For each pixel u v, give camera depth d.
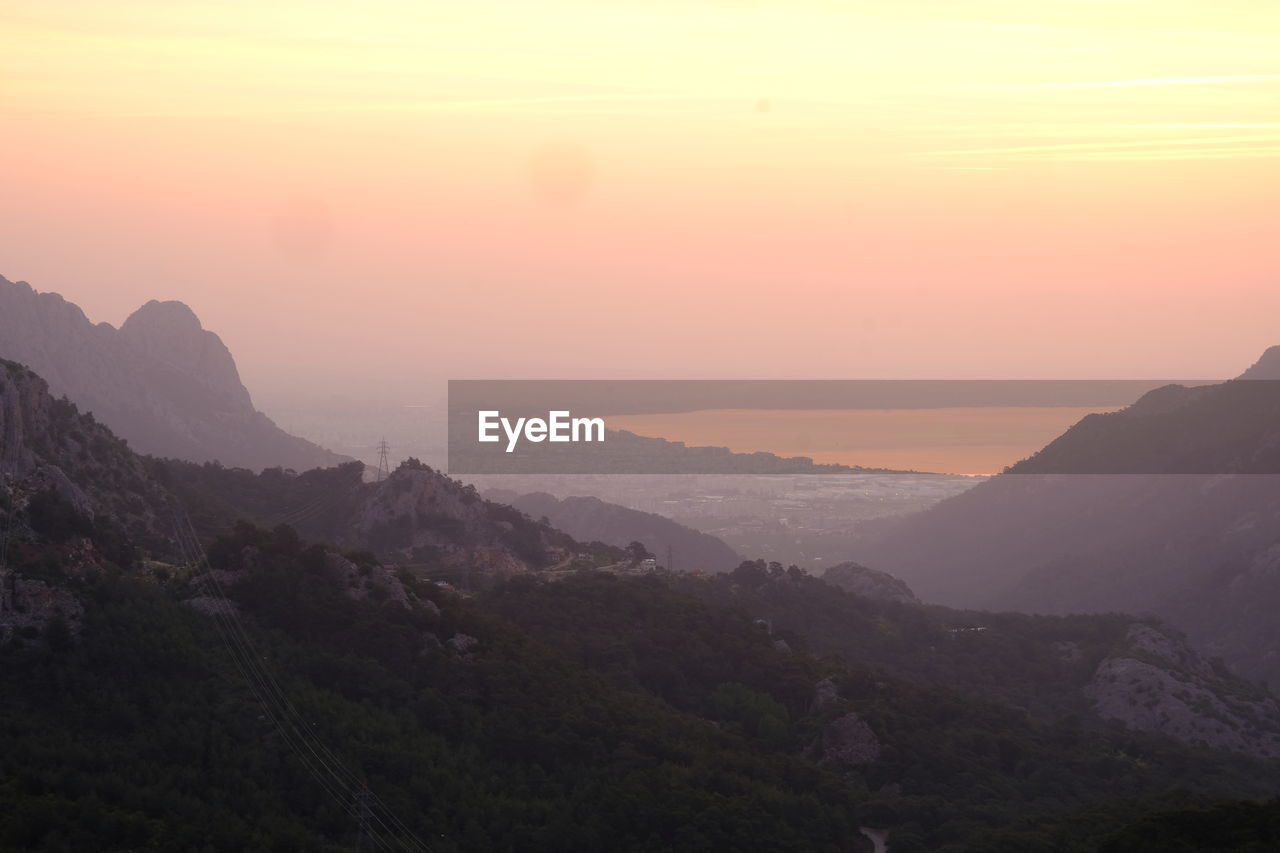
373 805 109.25
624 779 123.25
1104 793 143.25
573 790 121.06
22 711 112.38
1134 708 191.38
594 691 143.50
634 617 177.50
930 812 128.75
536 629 164.00
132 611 127.50
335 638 137.75
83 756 106.31
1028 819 125.94
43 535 133.50
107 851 95.19
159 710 115.94
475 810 112.75
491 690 136.75
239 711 118.56
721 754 135.12
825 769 141.75
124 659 120.81
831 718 150.62
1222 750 177.88
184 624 129.50
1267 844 104.12
